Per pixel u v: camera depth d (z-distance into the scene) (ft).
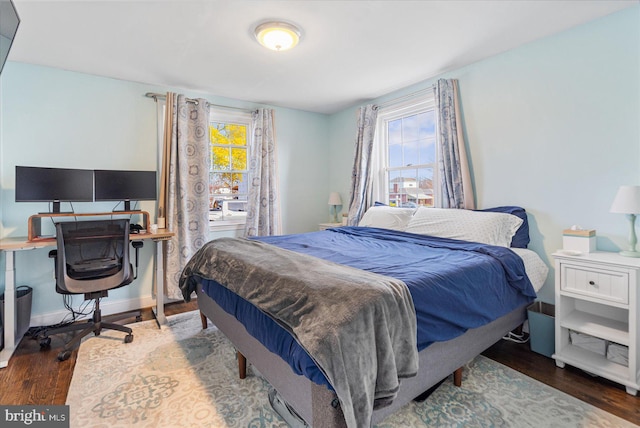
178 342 7.74
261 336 4.73
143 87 10.39
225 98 12.07
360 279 4.40
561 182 7.50
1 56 4.46
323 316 3.74
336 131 14.44
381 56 8.59
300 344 3.65
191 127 10.91
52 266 9.10
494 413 5.05
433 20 6.85
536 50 7.82
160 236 8.91
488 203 8.95
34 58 8.43
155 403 5.41
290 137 13.76
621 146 6.58
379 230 9.80
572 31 7.22
